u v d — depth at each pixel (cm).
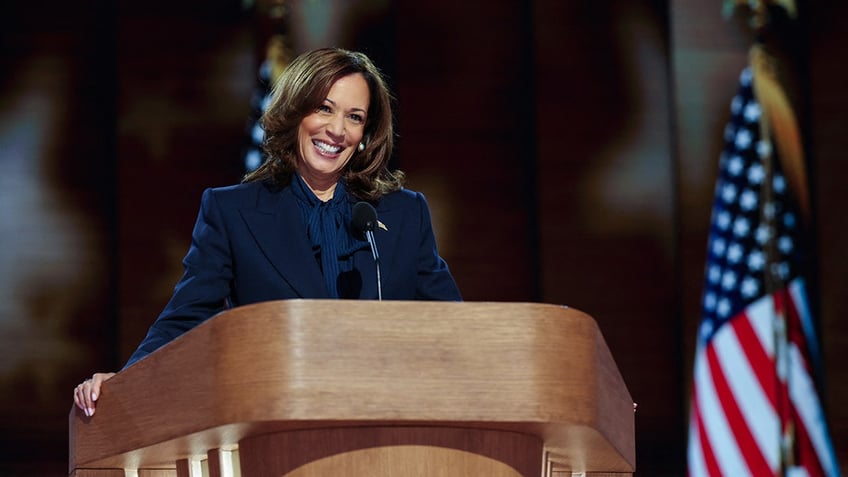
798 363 2106
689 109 2181
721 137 2181
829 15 2216
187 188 2097
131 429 659
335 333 577
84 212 2083
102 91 2112
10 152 2077
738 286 2138
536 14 2192
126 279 2062
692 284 2144
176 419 614
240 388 574
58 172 2084
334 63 822
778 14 2217
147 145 2095
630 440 753
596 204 2172
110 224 2088
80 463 725
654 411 2130
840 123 2189
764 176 2164
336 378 573
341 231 816
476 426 611
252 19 2138
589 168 2178
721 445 2080
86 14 2122
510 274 2164
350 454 609
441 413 580
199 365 600
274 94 837
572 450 709
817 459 2075
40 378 2034
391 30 2178
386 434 610
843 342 2123
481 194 2173
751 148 2177
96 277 2073
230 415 575
